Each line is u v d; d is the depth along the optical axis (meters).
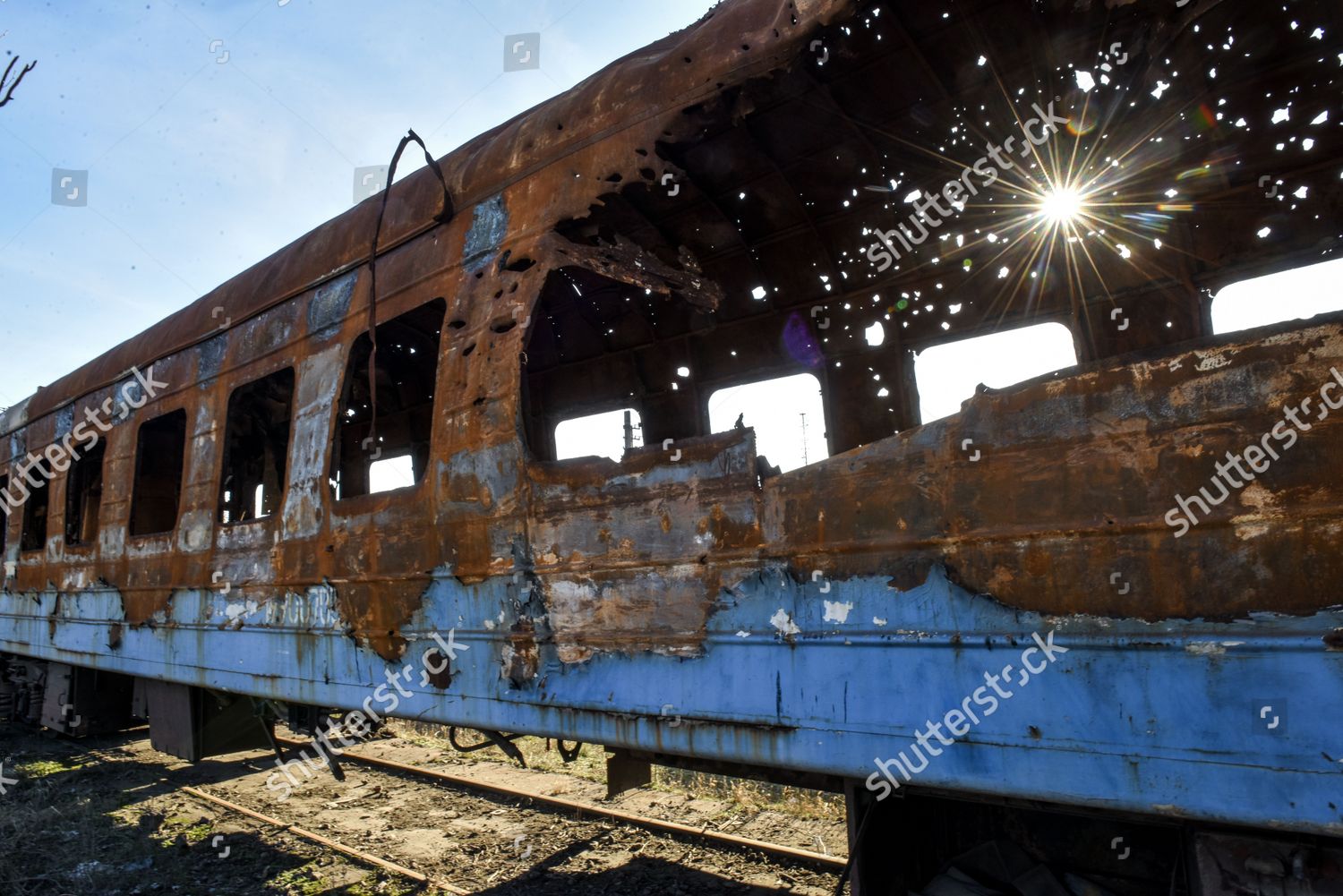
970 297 4.85
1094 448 2.17
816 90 3.73
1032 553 2.22
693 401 5.94
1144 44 3.20
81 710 8.02
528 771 7.42
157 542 5.94
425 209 4.21
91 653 6.63
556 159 3.54
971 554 2.32
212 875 5.07
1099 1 3.06
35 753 8.62
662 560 2.95
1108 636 2.08
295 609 4.52
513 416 3.41
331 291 4.74
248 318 5.43
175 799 6.89
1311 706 1.80
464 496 3.60
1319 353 1.89
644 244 4.83
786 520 2.70
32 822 6.00
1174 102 3.66
